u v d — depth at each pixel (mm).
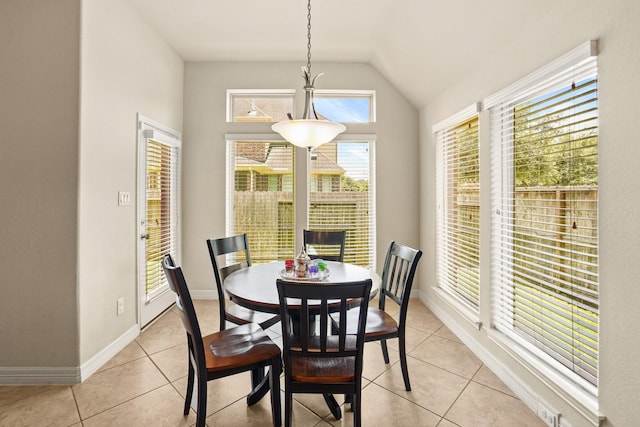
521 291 2088
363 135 3793
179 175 3668
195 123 3750
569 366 1722
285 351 1514
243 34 3211
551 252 1842
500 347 2193
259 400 1952
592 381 1577
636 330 1285
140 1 2674
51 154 2096
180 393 2021
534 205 1983
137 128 2816
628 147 1309
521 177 2117
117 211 2539
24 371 2104
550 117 1842
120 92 2564
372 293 1924
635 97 1275
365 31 3154
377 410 1864
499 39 2146
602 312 1438
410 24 2779
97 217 2303
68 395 1992
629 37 1293
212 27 3090
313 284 1427
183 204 3758
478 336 2490
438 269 3371
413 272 2025
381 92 3836
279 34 3217
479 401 1943
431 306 3475
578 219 1655
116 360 2420
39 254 2104
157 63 3164
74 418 1787
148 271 3027
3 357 2109
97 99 2285
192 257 3785
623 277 1339
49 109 2092
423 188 3711
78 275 2125
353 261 3842
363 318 1493
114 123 2488
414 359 2443
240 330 1977
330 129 2072
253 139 3740
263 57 3691
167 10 2811
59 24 2098
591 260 1582
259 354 1688
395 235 3855
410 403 1925
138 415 1814
